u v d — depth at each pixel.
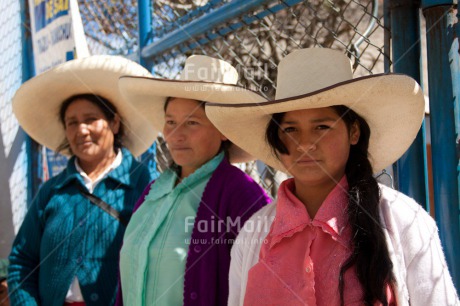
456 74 1.72
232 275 1.79
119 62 2.77
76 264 2.52
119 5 3.68
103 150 2.75
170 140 2.22
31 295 2.62
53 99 2.91
